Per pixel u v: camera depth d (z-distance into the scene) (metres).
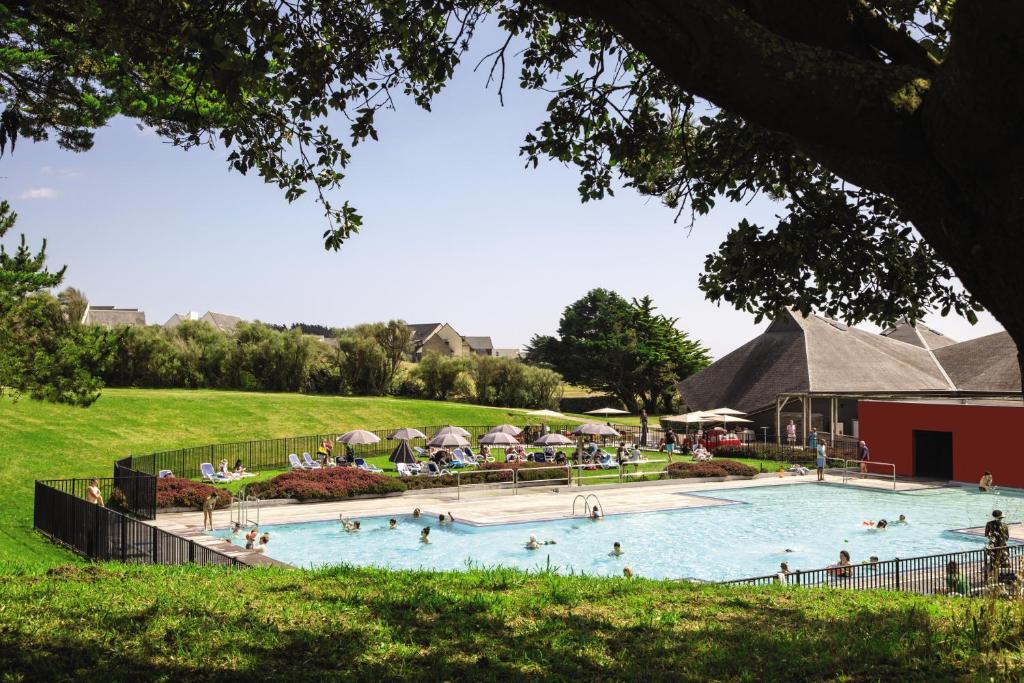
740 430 48.59
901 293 8.70
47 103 10.81
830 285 8.70
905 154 4.57
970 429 36.16
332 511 25.77
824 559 20.91
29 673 6.02
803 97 4.48
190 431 42.09
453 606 8.78
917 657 6.89
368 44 8.41
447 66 8.76
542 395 66.06
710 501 29.33
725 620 8.76
